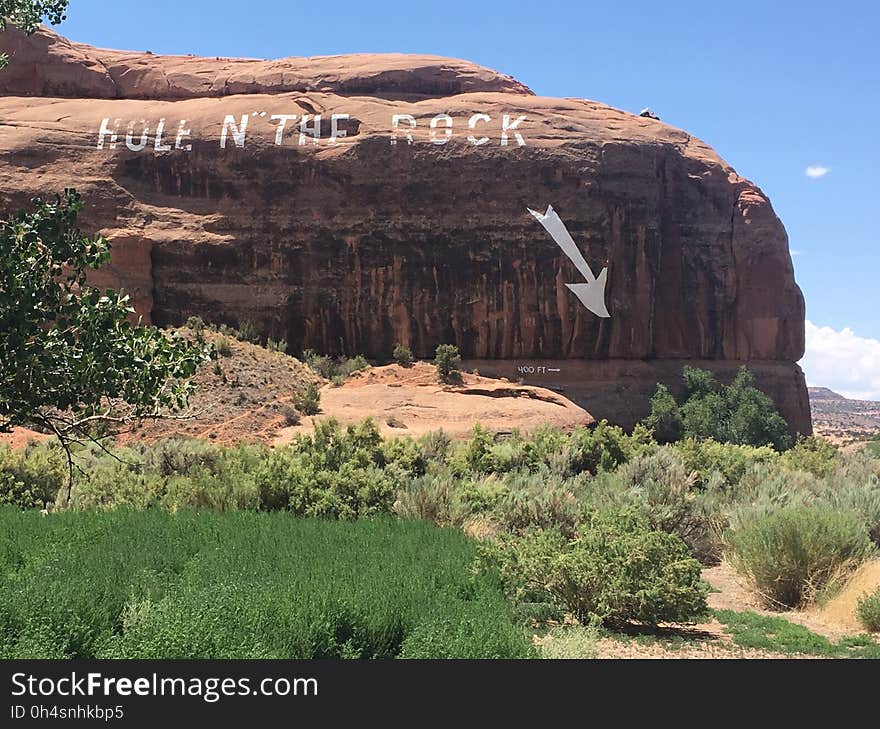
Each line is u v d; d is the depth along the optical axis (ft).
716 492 71.15
